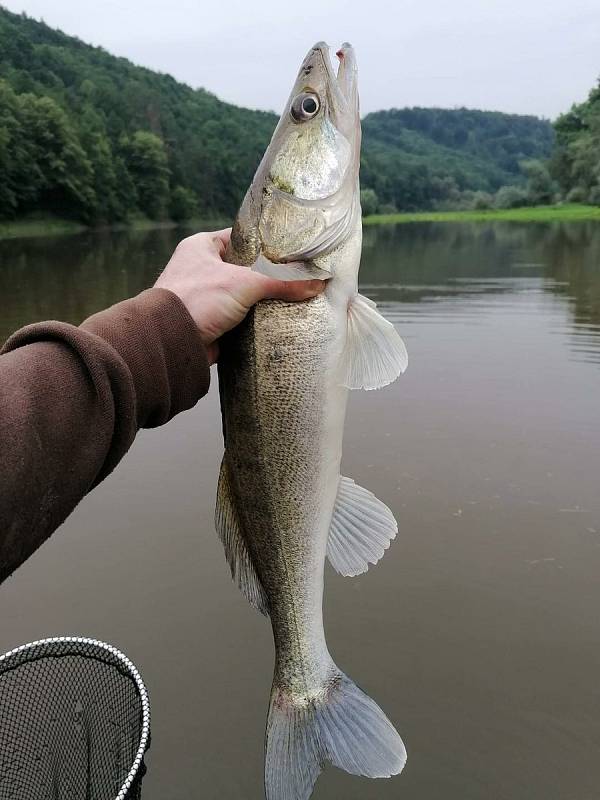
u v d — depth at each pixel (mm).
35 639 825
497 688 771
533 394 1618
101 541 1029
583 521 1076
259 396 496
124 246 7473
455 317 2484
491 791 662
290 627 519
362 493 542
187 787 661
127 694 573
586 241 6414
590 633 847
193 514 1104
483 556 994
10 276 4086
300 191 510
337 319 507
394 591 929
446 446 1344
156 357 385
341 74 535
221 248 547
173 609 885
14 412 295
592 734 714
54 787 597
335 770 697
